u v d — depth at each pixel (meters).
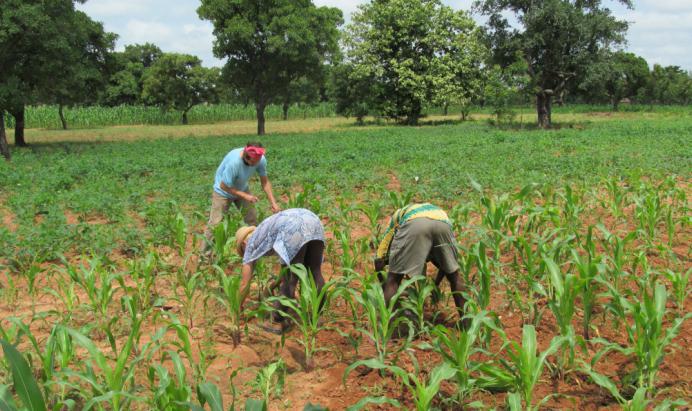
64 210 11.98
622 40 37.53
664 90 83.94
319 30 37.91
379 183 14.18
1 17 24.30
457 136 31.25
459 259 5.84
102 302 5.56
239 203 7.76
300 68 39.44
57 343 4.05
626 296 5.89
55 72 27.23
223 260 6.55
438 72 50.62
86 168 17.77
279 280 5.42
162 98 63.38
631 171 13.47
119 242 8.81
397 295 4.57
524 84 40.09
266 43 36.97
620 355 4.83
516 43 38.88
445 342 3.95
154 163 19.03
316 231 5.42
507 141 27.14
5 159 22.53
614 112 71.62
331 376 4.66
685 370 4.53
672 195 9.67
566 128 39.09
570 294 4.69
